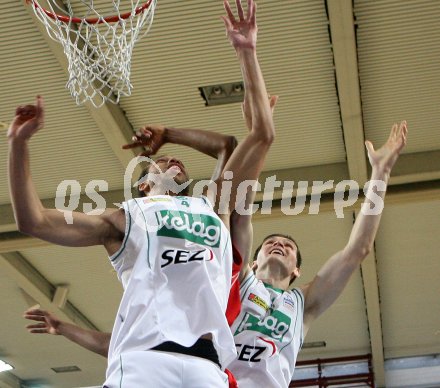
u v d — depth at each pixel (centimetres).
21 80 898
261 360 422
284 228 1185
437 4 823
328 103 956
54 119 961
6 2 796
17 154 278
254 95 330
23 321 1416
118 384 265
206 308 287
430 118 988
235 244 338
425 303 1427
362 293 1379
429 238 1234
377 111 978
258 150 331
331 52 879
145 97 934
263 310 433
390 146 439
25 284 1256
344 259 443
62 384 1662
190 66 887
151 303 285
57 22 567
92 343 396
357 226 442
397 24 848
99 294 1345
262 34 851
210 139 371
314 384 1630
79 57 562
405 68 911
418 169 1034
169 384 266
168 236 299
